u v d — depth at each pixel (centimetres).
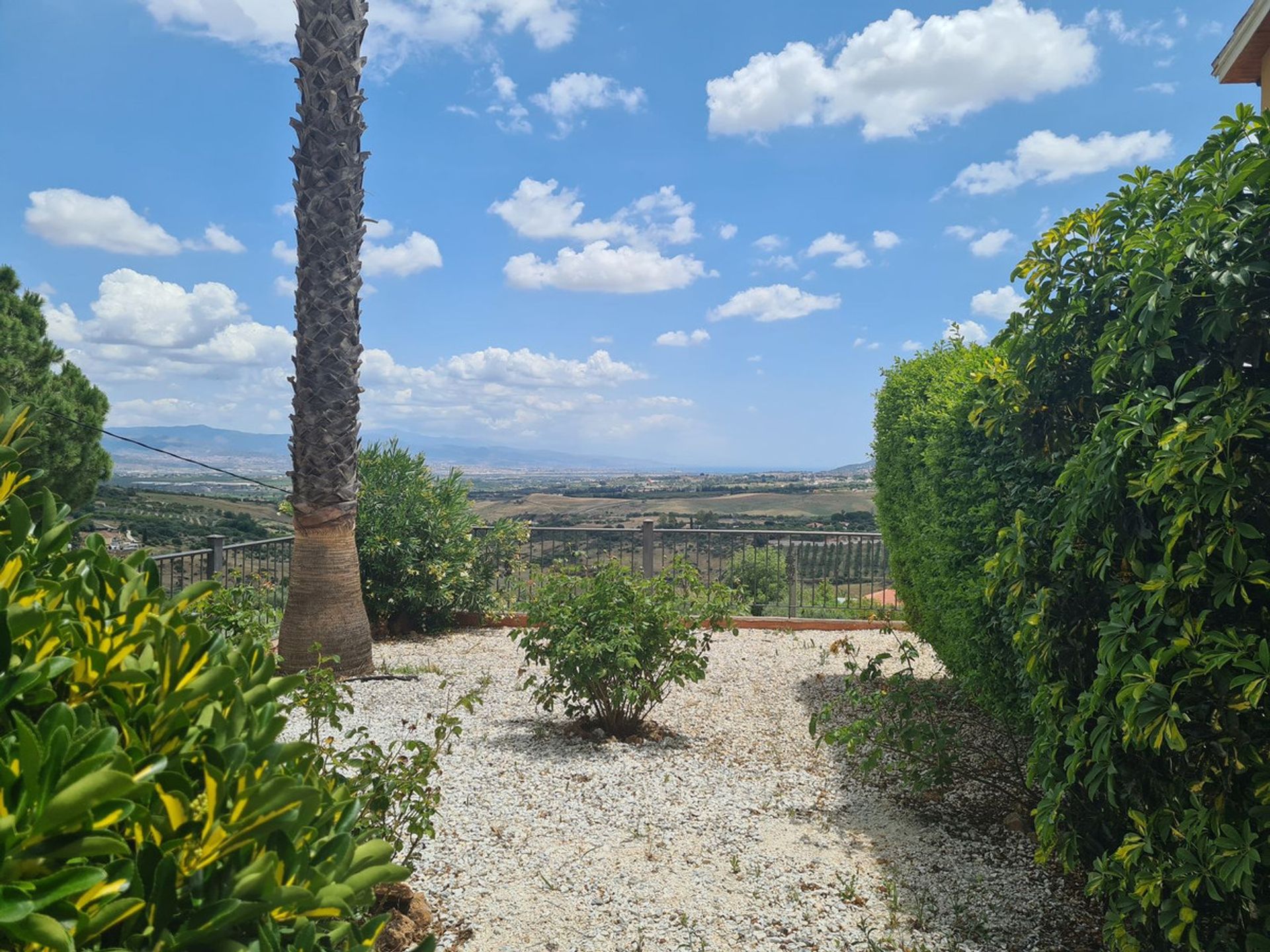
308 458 777
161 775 120
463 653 952
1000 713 526
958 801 500
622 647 606
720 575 1203
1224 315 252
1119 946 281
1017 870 406
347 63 774
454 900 370
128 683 128
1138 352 283
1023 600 353
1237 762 236
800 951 334
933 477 632
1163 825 261
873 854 425
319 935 141
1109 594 301
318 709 411
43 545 146
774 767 566
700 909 366
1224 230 256
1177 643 244
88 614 138
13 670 114
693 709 715
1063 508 310
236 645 171
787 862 413
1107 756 270
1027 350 357
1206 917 262
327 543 781
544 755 577
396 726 639
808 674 848
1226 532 239
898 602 1105
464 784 515
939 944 338
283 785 121
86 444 1011
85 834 104
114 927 111
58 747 105
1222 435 232
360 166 796
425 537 1059
